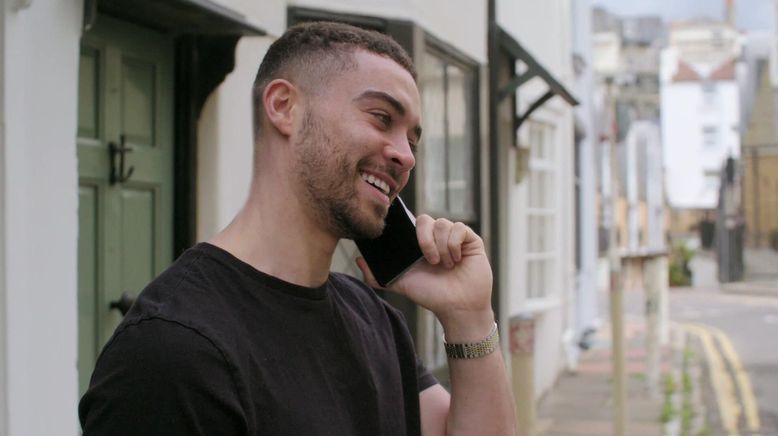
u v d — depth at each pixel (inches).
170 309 52.2
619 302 258.8
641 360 491.8
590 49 598.2
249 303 55.4
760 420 339.0
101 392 50.4
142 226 137.8
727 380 425.7
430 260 68.1
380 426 61.1
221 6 133.2
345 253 195.0
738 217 1605.6
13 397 103.7
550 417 334.3
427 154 212.5
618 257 264.4
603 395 378.9
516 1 339.6
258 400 53.2
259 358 54.0
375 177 59.1
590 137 588.1
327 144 57.7
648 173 1380.4
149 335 50.8
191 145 145.4
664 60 2287.2
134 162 134.6
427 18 208.1
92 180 125.7
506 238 284.4
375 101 58.7
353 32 60.5
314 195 57.8
